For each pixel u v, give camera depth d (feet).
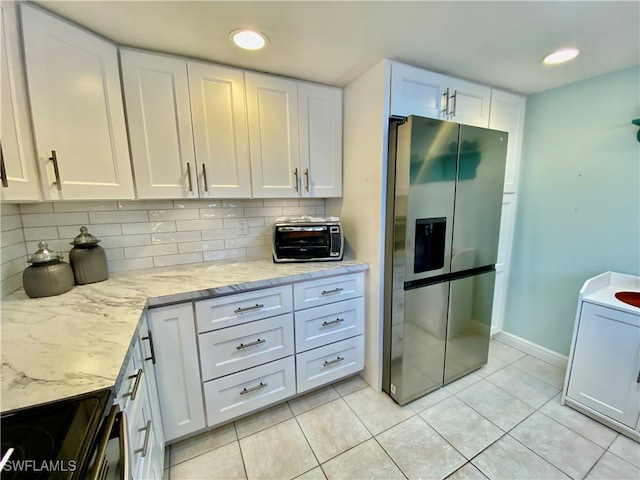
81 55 3.77
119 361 2.53
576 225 6.45
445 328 6.03
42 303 3.86
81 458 1.69
